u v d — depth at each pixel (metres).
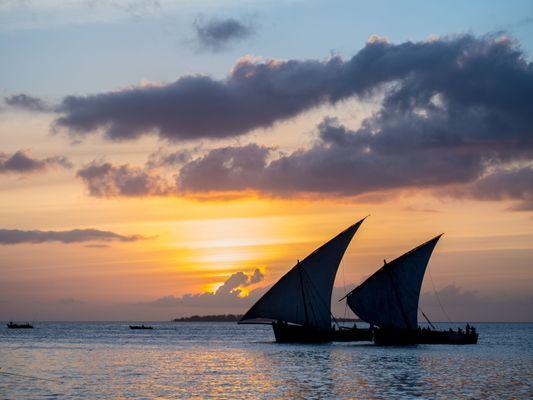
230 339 176.88
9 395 56.34
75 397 55.44
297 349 109.44
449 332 123.44
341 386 62.22
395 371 74.62
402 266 109.56
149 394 57.47
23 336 194.50
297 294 114.62
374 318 109.69
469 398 54.97
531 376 70.19
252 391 59.25
